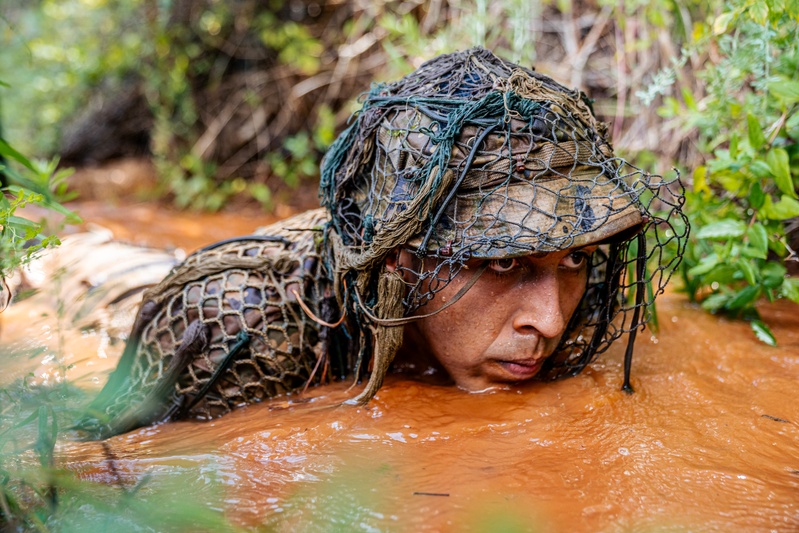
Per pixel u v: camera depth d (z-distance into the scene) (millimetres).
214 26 5613
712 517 1460
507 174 1739
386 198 1836
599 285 2141
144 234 4656
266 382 2076
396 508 1503
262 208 5422
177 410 2049
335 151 2061
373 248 1774
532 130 1774
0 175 2777
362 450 1744
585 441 1752
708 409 1914
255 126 5492
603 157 1841
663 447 1705
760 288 2494
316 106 5312
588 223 1714
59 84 6527
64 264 3178
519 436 1781
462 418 1864
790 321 2570
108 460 1729
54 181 2502
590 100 2080
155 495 1588
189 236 4625
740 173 2496
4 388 2244
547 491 1549
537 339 1900
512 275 1852
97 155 6414
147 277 3014
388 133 1867
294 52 5215
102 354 2619
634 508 1491
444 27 4637
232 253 2238
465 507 1496
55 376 2396
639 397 1981
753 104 2670
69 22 6562
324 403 1998
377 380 1936
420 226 1743
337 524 1467
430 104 1842
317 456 1724
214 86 5691
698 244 2625
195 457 1738
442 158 1713
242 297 2041
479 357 1942
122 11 6043
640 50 3809
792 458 1681
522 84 1854
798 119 2377
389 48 4062
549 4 4320
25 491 1595
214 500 1563
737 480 1572
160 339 2082
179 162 5820
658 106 3615
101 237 3445
